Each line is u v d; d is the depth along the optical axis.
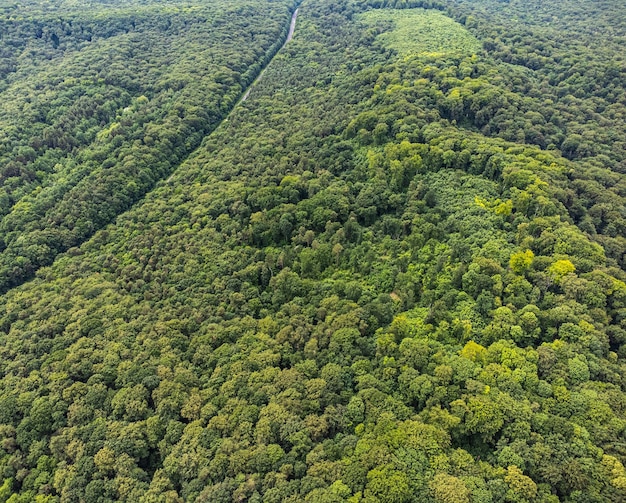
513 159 111.19
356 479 58.69
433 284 89.12
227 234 116.81
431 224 99.25
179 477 67.25
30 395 81.00
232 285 100.88
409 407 68.25
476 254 90.00
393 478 57.16
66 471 69.81
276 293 97.00
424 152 117.81
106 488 67.31
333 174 128.38
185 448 68.69
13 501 68.19
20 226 125.50
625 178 120.62
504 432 62.09
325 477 60.44
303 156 137.88
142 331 91.25
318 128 150.00
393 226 104.75
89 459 70.25
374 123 135.25
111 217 135.12
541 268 85.00
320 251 102.31
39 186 139.62
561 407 64.12
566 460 57.81
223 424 70.56
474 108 143.62
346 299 90.50
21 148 144.75
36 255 119.12
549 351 70.31
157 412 75.31
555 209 97.00
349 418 67.81
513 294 81.38
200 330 90.31
